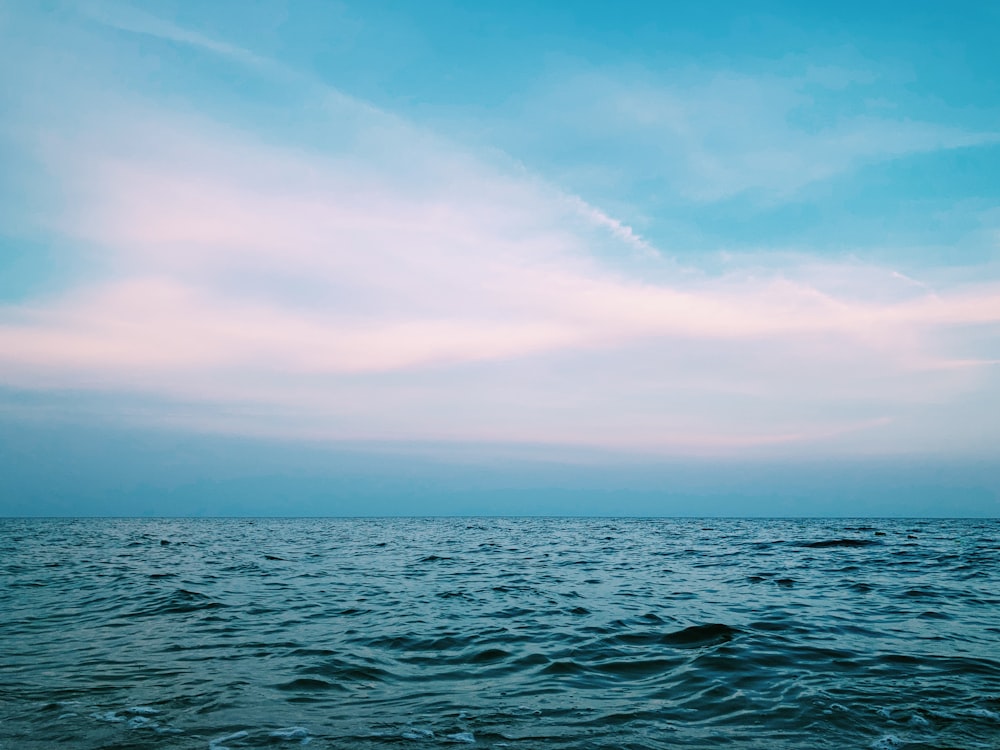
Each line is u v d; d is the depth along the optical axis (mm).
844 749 6703
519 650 11242
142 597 17016
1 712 7844
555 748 6785
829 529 70562
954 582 19547
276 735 7145
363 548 38656
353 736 7137
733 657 10477
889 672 9602
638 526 88625
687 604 15914
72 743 6848
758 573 22828
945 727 7312
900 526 83188
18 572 23422
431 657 10812
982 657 10453
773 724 7465
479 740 7023
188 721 7590
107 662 10383
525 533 62625
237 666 10180
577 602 16391
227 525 98312
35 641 11914
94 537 51688
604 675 9695
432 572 24016
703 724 7496
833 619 13664
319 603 16359
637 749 6742
